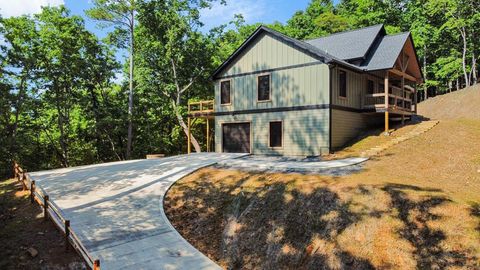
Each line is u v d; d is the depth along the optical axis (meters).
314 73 19.25
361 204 9.50
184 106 33.84
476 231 7.82
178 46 31.08
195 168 16.86
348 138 20.62
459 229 7.99
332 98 18.91
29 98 28.73
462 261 7.19
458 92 36.91
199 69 33.12
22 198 13.19
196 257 8.48
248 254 9.39
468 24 39.41
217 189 13.28
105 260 8.06
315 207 9.99
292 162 16.84
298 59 19.92
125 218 10.84
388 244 8.05
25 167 30.41
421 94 51.50
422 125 21.44
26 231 9.73
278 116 20.81
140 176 16.19
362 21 46.31
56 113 33.47
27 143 27.86
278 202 10.91
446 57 43.72
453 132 19.27
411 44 23.30
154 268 7.80
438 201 9.08
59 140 33.41
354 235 8.58
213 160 19.20
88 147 33.97
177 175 15.77
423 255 7.57
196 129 41.41
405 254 7.70
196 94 37.09
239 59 22.88
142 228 10.12
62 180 16.08
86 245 8.81
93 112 31.34
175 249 8.88
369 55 22.08
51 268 7.77
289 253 8.92
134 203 12.26
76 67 30.36
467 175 12.28
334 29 47.44
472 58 42.38
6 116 28.34
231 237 10.18
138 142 36.28
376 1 45.19
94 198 12.82
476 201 9.15
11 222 10.52
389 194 9.66
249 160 18.62
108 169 18.86
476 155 14.65
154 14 30.72
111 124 31.20
